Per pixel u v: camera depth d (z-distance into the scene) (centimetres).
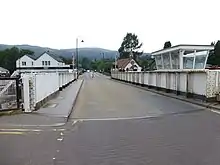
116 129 998
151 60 10431
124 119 1205
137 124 1088
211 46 3409
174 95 2169
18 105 1350
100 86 3872
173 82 2305
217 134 901
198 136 877
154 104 1714
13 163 643
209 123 1087
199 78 1772
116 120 1183
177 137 866
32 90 1385
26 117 1231
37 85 1498
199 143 794
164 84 2558
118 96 2281
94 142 817
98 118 1239
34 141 839
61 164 631
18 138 880
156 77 2839
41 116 1257
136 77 4062
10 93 1331
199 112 1373
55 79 2348
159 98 2089
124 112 1404
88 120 1192
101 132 952
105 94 2491
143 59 12744
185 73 2019
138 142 812
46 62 10812
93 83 4862
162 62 3900
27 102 1343
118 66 10844
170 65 3641
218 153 700
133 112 1401
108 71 12381
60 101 1853
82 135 910
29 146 784
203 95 1716
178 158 664
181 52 3362
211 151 717
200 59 3419
